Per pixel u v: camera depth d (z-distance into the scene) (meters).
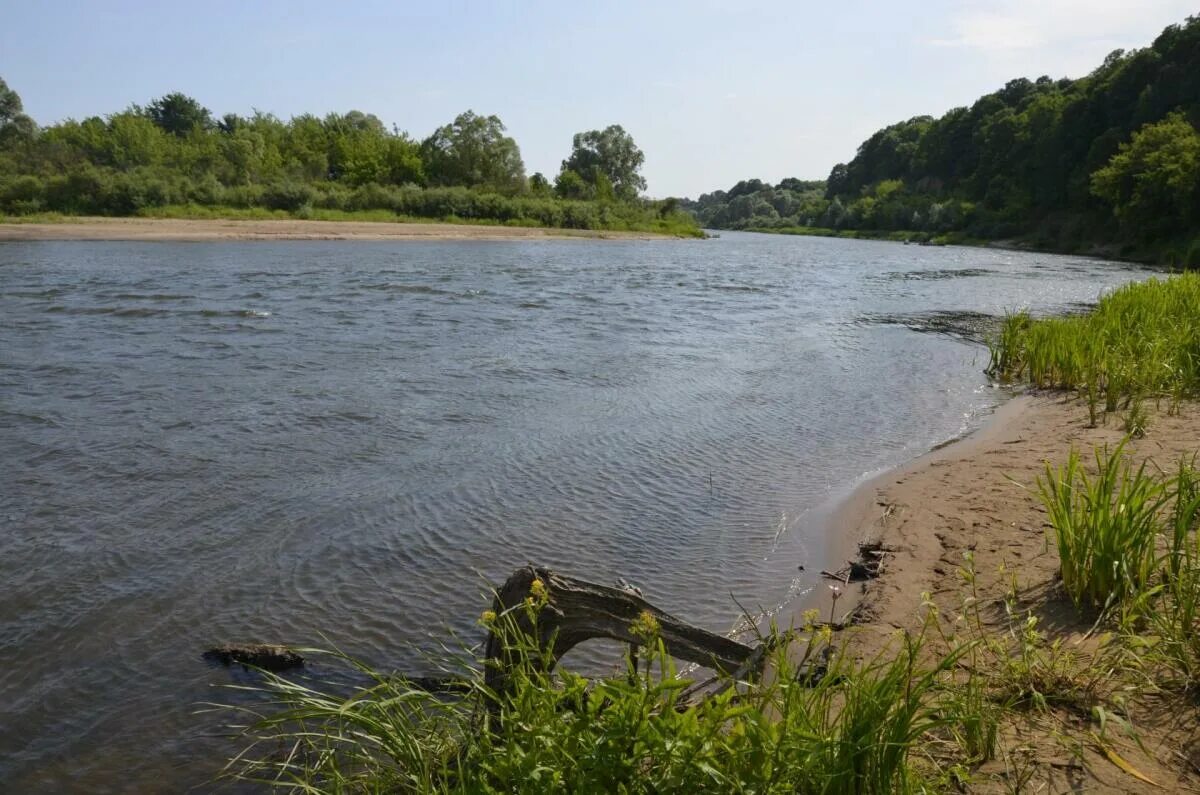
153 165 65.31
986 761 3.25
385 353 13.17
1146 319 12.56
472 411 9.74
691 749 2.71
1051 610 4.62
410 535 6.18
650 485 7.39
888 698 3.02
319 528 6.28
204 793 3.50
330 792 3.28
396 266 30.72
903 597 5.04
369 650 4.61
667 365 12.95
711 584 5.49
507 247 49.66
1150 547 4.46
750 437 8.98
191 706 4.12
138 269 26.06
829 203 138.25
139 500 6.74
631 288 25.95
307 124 88.00
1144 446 7.81
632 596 3.78
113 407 9.48
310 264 30.20
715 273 34.12
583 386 11.23
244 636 4.76
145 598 5.18
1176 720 3.46
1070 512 4.88
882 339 16.44
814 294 25.94
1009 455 8.10
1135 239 54.06
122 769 3.65
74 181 53.12
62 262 28.14
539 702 2.98
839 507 6.86
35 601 5.10
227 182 66.50
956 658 3.30
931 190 114.19
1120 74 74.81
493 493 7.09
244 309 17.58
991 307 22.67
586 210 80.00
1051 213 76.62
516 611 3.62
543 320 17.62
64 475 7.25
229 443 8.26
